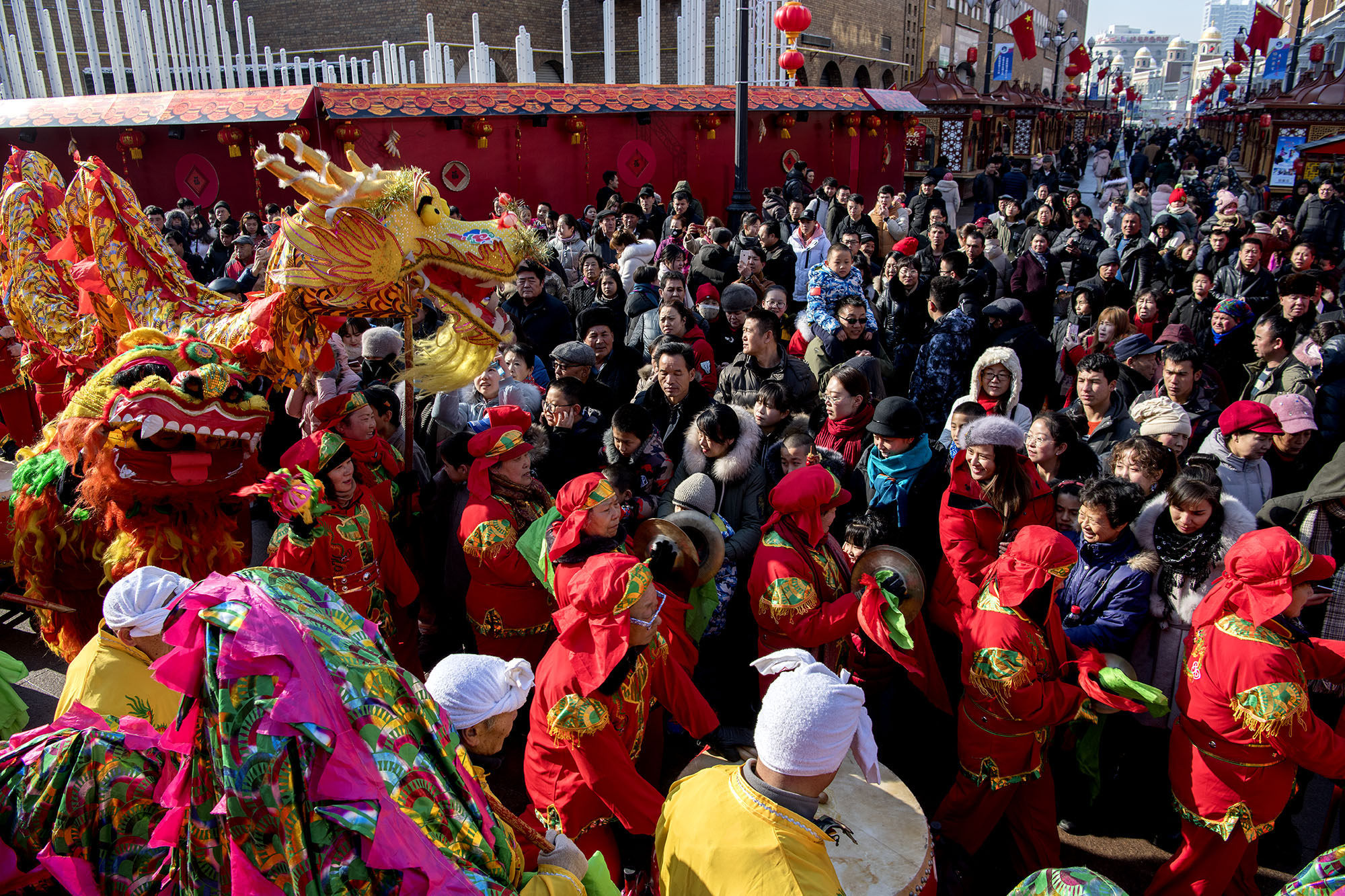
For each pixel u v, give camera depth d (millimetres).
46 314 4852
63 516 3744
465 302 4527
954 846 3436
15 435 6707
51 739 2125
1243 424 4246
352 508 3871
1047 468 4223
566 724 2885
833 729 1914
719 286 8578
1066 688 3186
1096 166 25750
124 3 15422
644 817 2936
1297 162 19562
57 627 4016
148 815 2037
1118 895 1941
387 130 12391
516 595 4020
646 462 4504
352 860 1579
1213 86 65625
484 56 17172
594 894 2215
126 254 4547
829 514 3717
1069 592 3688
